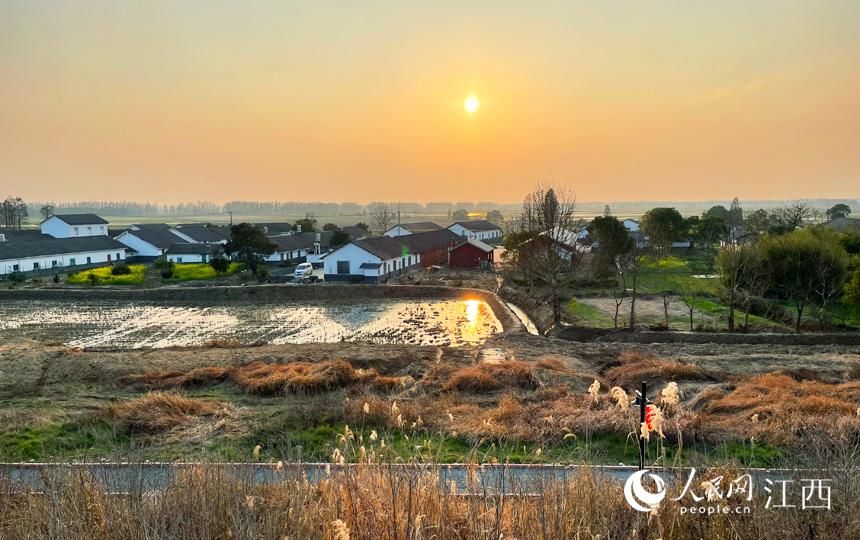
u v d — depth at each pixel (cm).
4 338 2323
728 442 920
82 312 3309
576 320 2742
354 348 2116
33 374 1659
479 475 712
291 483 564
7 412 1220
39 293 3725
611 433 994
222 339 2545
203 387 1529
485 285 4144
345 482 550
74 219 6438
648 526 498
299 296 3741
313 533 489
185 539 468
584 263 3975
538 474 613
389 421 1072
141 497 515
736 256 2523
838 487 522
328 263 4347
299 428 1070
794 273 2548
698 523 512
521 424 1047
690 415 1007
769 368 1677
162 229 6494
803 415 1004
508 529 486
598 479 596
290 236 5975
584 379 1505
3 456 932
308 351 2025
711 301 3206
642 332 2375
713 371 1614
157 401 1195
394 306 3494
